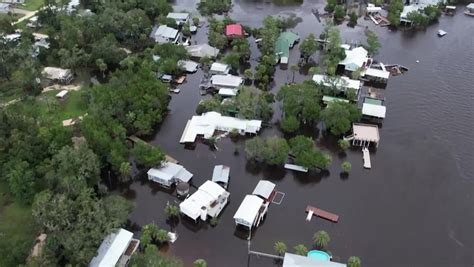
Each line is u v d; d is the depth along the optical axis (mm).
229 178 118562
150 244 96188
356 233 103875
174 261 91312
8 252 91688
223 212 109250
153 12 196125
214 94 150125
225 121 134000
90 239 91500
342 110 129875
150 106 133375
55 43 163250
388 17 197750
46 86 151750
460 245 101375
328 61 158000
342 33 189250
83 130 119875
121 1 195375
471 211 109812
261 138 128750
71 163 105125
